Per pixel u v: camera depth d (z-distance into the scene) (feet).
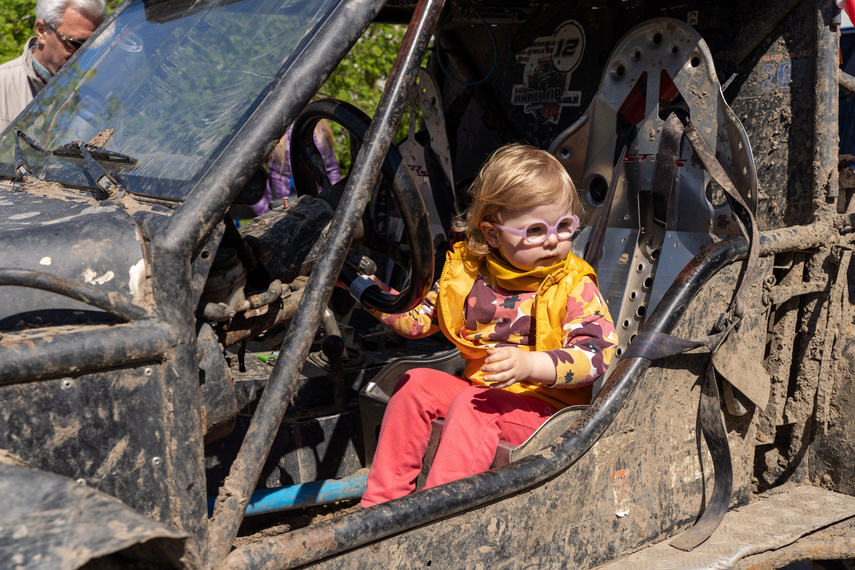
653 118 6.85
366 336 7.91
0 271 3.26
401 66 4.67
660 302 5.92
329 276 4.24
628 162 7.02
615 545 5.73
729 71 7.13
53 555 2.61
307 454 6.35
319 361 7.13
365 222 5.71
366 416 6.53
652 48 6.78
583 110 8.39
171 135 4.66
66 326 3.57
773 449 7.49
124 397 3.51
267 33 4.93
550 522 5.20
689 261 6.31
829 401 7.16
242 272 4.47
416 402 5.78
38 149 5.52
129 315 3.55
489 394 5.69
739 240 6.15
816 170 6.69
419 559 4.46
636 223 7.04
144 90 5.37
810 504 6.86
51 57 10.11
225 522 3.82
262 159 4.07
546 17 8.67
